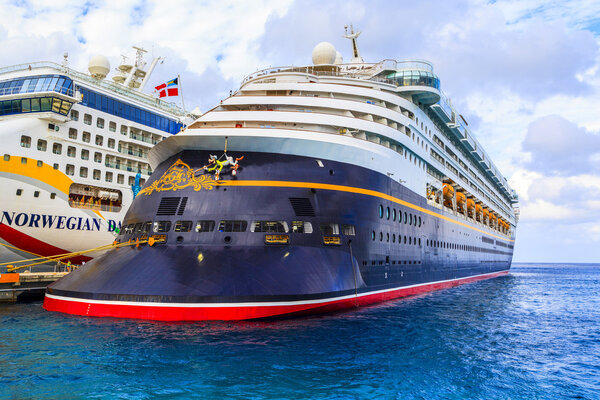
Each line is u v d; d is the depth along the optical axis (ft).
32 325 62.75
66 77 124.98
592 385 44.83
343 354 52.39
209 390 39.50
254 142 83.51
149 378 42.14
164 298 65.36
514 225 345.92
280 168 83.41
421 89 118.83
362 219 89.76
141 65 190.90
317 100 98.37
